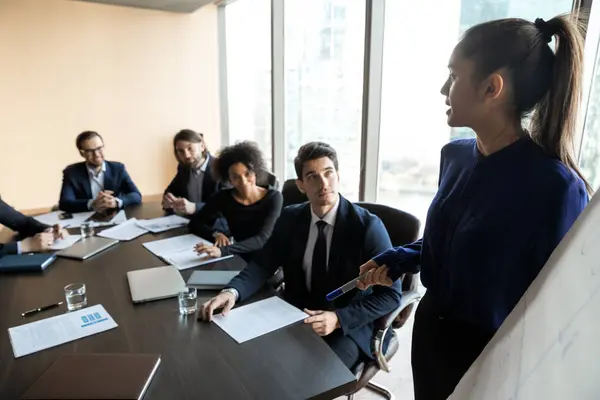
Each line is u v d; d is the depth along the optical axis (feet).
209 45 14.87
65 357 3.14
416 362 3.58
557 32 2.52
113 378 2.86
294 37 11.34
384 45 8.82
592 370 1.05
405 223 5.24
